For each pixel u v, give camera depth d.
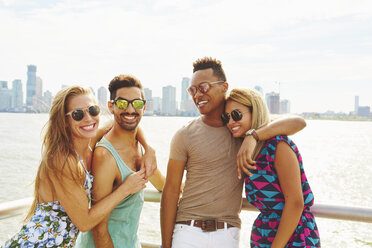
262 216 2.18
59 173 1.89
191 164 2.43
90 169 2.18
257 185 2.14
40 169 1.97
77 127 1.99
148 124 134.50
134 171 2.31
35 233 1.93
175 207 2.48
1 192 16.77
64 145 1.95
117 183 2.22
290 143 2.06
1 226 8.88
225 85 2.48
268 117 2.26
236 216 2.41
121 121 2.18
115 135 2.25
